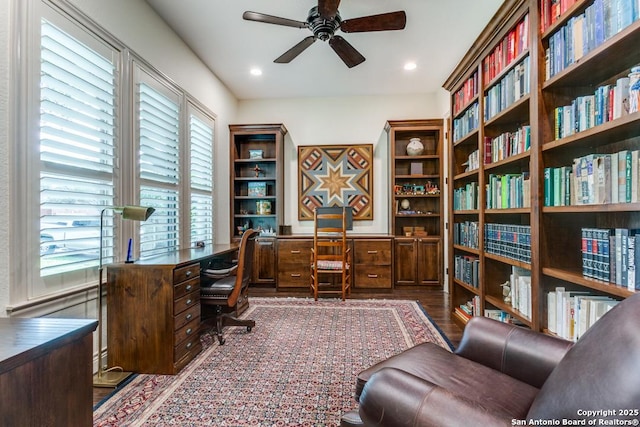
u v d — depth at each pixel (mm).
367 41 3180
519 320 2027
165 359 2006
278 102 4812
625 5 1215
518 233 2020
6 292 1512
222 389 1820
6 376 873
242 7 2650
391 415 770
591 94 1687
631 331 656
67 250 1828
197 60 3494
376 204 4715
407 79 4125
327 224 3996
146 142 2570
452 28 2951
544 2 1712
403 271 4230
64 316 1818
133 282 2049
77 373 1128
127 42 2344
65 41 1833
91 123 2002
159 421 1529
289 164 4809
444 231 4230
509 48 2127
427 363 1249
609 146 1567
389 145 4461
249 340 2539
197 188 3520
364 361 2158
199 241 3461
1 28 1504
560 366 772
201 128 3592
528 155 1869
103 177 2109
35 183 1642
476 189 2719
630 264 1237
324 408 1636
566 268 1689
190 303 2227
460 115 3047
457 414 704
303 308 3412
